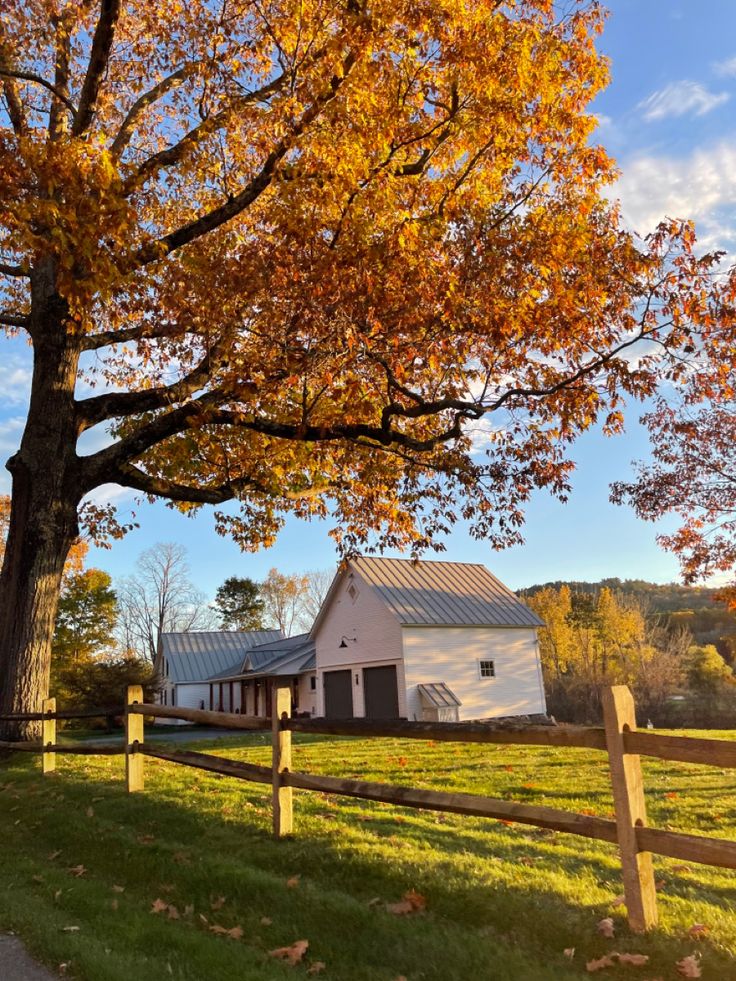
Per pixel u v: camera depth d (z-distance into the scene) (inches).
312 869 219.5
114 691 1408.7
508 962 155.6
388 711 1173.1
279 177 438.9
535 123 439.2
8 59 488.4
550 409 487.8
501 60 414.9
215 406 491.2
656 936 157.6
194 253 455.5
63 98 485.4
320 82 406.6
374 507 627.2
